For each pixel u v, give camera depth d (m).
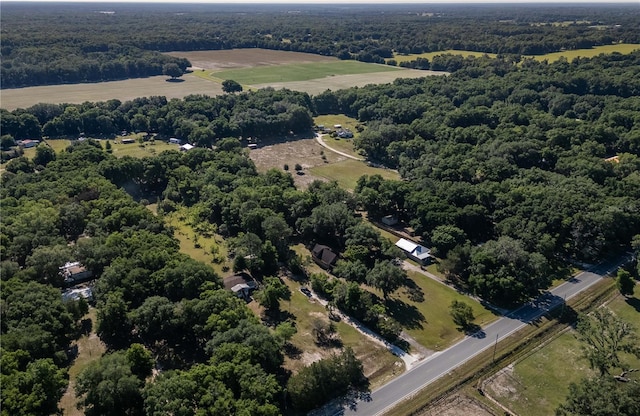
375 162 189.00
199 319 83.88
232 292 96.88
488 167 153.62
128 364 73.88
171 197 147.00
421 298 103.06
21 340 75.06
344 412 72.50
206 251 120.25
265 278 102.12
